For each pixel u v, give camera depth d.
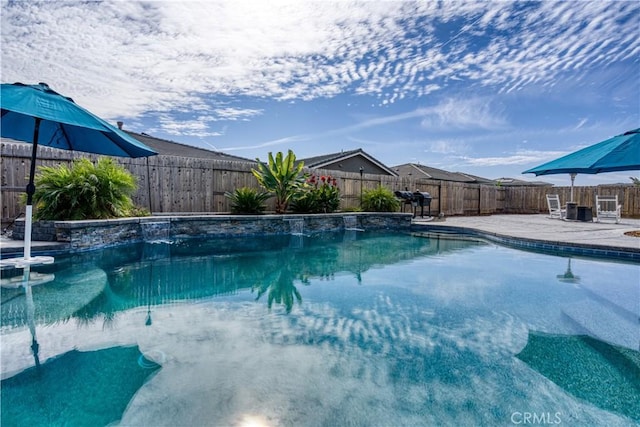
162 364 2.28
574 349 2.58
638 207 14.16
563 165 3.55
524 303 3.59
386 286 4.25
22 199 5.87
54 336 2.61
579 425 1.79
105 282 4.05
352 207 11.40
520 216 14.84
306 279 4.59
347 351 2.52
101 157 7.54
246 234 8.22
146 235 6.80
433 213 14.05
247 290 4.04
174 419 1.75
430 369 2.29
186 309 3.34
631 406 1.94
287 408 1.87
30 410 1.79
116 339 2.62
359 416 1.82
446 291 4.03
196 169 8.92
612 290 4.04
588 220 11.64
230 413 1.81
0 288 3.64
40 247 4.96
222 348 2.53
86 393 1.94
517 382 2.16
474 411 1.88
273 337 2.74
